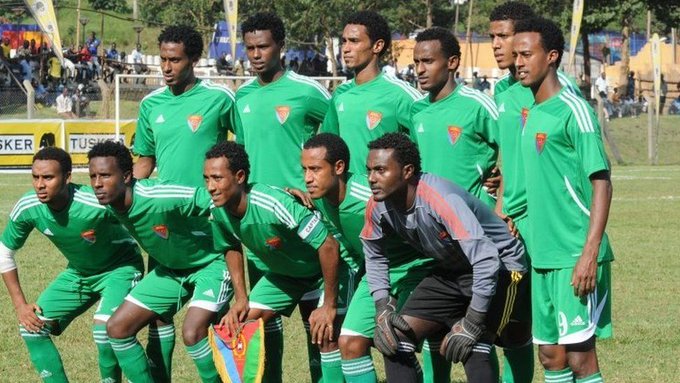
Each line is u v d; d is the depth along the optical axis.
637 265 36.09
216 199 18.27
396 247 18.22
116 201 18.91
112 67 96.50
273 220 18.33
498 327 16.84
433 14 122.88
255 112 22.56
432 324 16.91
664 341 25.11
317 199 18.34
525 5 20.30
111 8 144.25
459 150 20.39
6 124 67.06
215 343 18.50
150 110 22.73
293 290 19.92
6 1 121.69
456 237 15.90
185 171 22.33
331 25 95.25
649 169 79.44
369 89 21.69
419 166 16.28
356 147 21.78
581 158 16.36
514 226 18.77
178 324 27.30
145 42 133.50
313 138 18.02
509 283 16.88
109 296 19.88
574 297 16.47
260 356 18.19
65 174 19.30
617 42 144.75
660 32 148.62
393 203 16.36
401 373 16.75
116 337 19.20
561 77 17.78
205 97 22.33
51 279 33.31
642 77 129.25
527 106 18.91
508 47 20.06
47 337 20.34
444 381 19.03
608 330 16.83
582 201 16.59
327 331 18.58
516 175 19.08
